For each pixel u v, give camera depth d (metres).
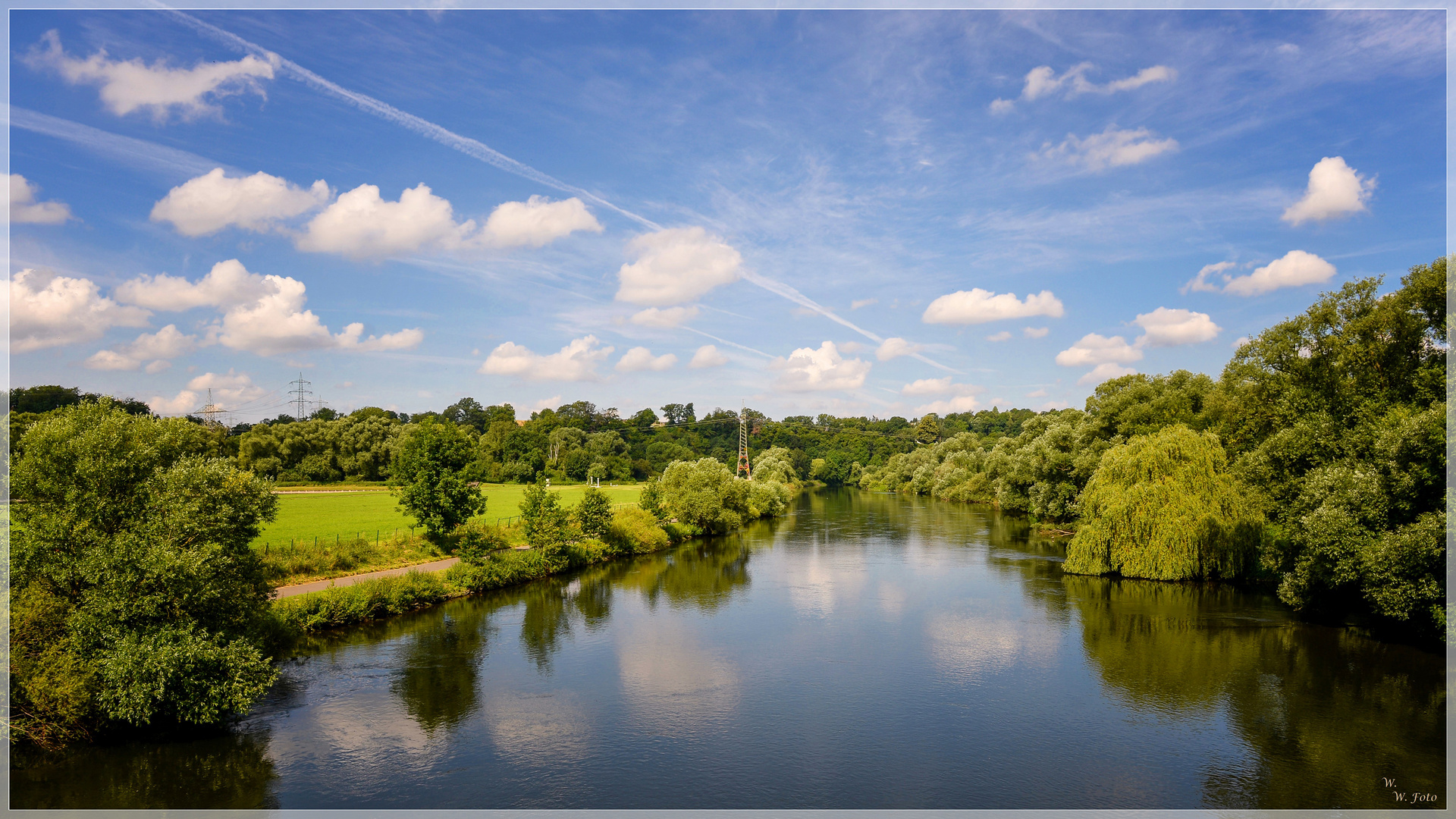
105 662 20.69
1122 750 23.19
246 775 21.47
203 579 22.50
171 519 22.14
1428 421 27.53
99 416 24.34
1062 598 43.81
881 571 54.00
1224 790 20.56
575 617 40.28
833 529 81.56
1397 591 27.75
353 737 24.20
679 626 38.34
